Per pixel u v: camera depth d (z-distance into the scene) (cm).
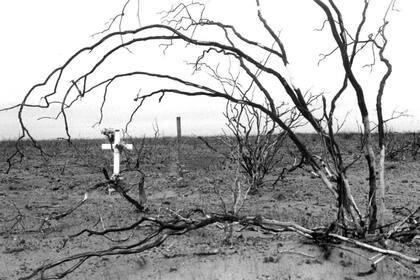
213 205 984
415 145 1747
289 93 611
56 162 1667
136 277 554
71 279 568
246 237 688
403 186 1174
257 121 1167
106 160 1712
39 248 702
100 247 695
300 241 629
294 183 1214
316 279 528
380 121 636
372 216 605
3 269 620
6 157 1792
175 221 588
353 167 1429
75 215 927
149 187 1230
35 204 1059
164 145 2081
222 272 548
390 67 639
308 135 2114
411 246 639
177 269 565
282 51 608
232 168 1338
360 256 570
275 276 535
